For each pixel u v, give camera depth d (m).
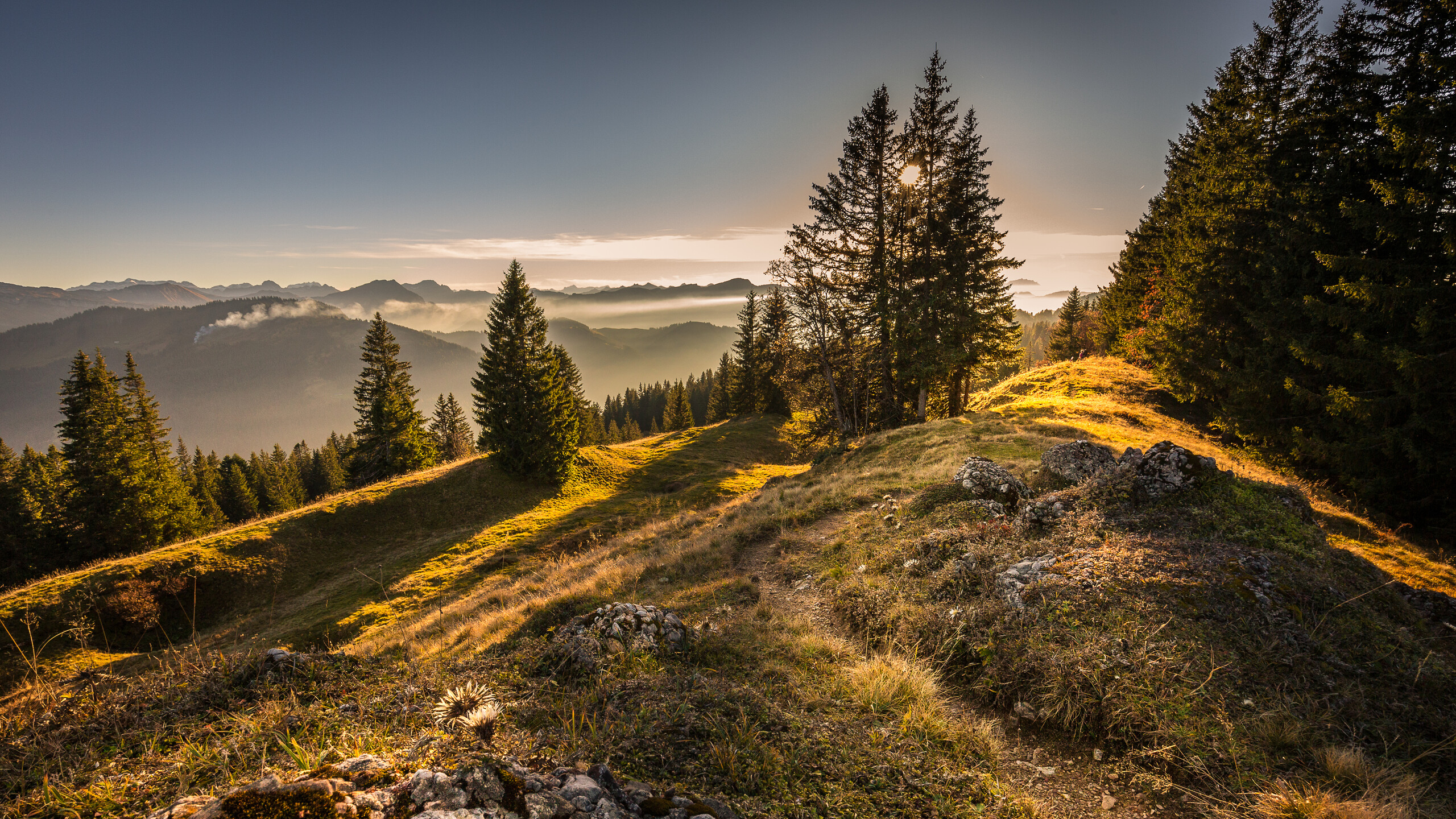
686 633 6.98
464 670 5.24
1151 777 4.54
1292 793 4.09
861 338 30.80
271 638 22.38
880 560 9.51
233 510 73.62
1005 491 10.99
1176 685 5.20
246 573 28.47
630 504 38.84
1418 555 10.66
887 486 15.30
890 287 28.48
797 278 30.78
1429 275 13.55
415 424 52.22
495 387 41.53
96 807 2.66
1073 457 11.97
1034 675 5.73
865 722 4.91
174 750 3.37
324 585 28.91
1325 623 5.87
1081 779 4.63
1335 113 17.61
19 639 21.45
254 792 2.22
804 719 4.64
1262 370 19.75
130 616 23.91
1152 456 9.19
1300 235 18.50
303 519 33.00
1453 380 13.16
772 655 6.59
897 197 28.36
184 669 4.50
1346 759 4.33
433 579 26.98
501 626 11.30
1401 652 5.55
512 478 41.50
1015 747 5.08
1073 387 30.89
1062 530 8.53
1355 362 15.34
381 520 35.28
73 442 38.19
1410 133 13.27
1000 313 29.98
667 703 4.42
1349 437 15.68
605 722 4.00
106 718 3.69
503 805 2.46
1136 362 37.56
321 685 4.43
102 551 37.50
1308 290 18.50
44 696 3.90
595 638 6.12
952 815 3.59
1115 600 6.34
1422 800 4.05
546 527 34.25
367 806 2.28
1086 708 5.23
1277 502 8.20
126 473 38.69
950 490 11.63
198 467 77.88
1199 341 23.58
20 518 42.06
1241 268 22.30
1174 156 38.03
